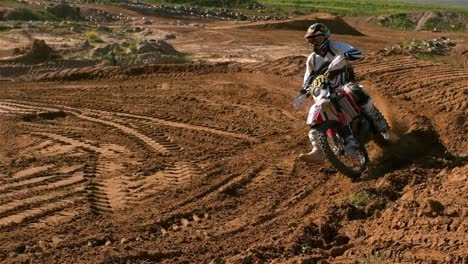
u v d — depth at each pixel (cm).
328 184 838
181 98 1416
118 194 850
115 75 1719
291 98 1359
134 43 2534
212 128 1172
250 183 871
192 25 4047
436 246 566
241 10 5784
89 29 3325
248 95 1416
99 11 4300
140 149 1060
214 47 3023
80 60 2141
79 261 637
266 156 988
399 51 1812
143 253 646
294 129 1138
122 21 4197
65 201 825
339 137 858
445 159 862
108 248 668
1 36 2964
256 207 786
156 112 1310
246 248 659
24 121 1294
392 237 607
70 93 1545
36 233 725
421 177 795
